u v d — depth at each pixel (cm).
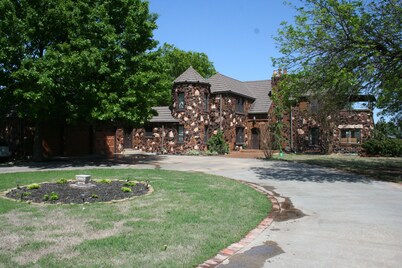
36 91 1794
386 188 1288
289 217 833
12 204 875
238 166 2098
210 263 530
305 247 612
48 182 1232
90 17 1927
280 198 1086
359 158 2734
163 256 538
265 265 527
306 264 533
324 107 1859
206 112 3222
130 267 492
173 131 3200
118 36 2005
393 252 588
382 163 2288
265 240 650
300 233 698
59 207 849
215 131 3225
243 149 3475
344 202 1022
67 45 1820
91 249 561
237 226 718
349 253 583
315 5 1509
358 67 1477
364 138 3198
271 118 3509
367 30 1440
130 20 2050
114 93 1942
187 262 516
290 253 580
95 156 2762
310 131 3397
